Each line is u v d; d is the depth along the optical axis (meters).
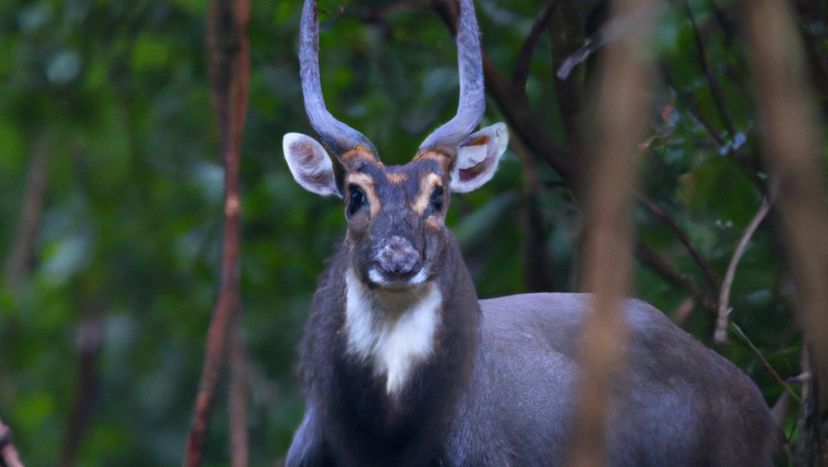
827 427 9.41
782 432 10.67
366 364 9.36
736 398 10.61
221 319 8.31
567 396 10.11
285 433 14.56
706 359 10.63
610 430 9.88
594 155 3.06
